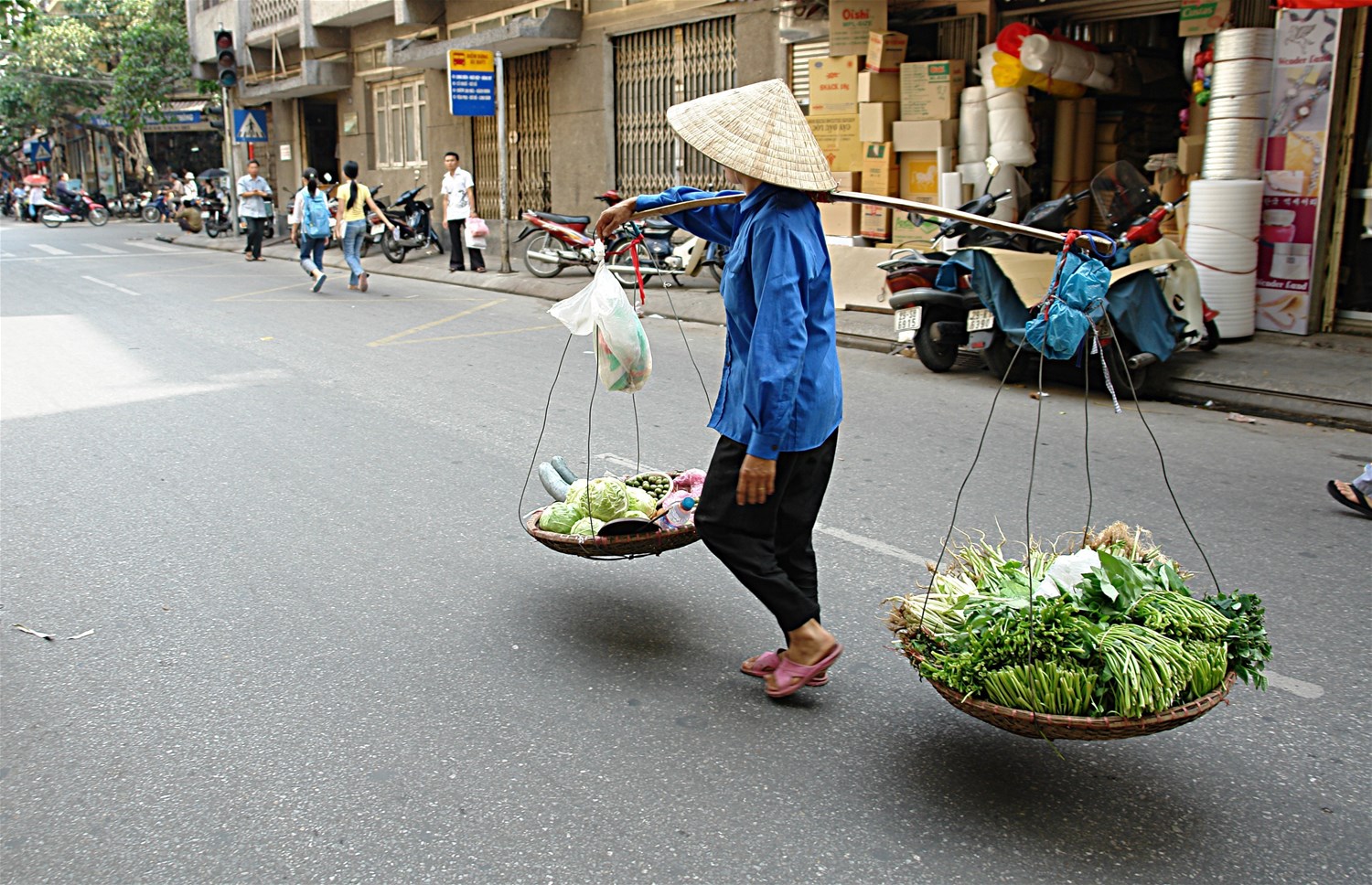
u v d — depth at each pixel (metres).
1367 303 9.10
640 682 3.58
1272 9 8.62
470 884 2.57
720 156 3.07
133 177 40.28
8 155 52.09
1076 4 10.28
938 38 11.30
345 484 5.75
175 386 8.25
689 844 2.72
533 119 17.66
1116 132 11.08
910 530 5.00
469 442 6.57
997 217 10.37
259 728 3.31
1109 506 5.34
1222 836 2.74
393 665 3.71
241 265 18.75
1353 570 4.52
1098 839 2.73
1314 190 8.78
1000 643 2.70
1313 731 3.23
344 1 20.48
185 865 2.67
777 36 13.09
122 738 3.26
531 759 3.12
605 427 6.92
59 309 12.64
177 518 5.22
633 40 15.31
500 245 18.11
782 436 3.04
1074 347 3.03
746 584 3.33
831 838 2.74
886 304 11.20
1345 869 2.62
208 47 27.52
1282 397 7.45
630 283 13.46
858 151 11.39
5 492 5.66
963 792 2.94
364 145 22.62
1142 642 2.64
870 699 3.46
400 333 10.92
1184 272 8.02
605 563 4.65
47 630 4.01
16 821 2.86
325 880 2.60
